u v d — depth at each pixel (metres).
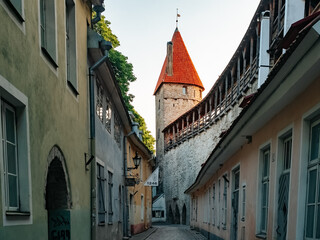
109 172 11.82
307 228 5.04
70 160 6.48
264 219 7.57
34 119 4.49
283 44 5.19
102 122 10.43
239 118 7.61
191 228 27.67
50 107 5.25
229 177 11.77
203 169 15.41
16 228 3.73
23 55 4.14
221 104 29.48
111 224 11.64
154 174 21.84
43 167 4.81
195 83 55.84
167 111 55.03
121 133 15.86
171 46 56.56
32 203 4.27
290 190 5.57
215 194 15.38
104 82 10.71
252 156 8.46
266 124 7.29
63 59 6.14
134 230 19.92
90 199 8.27
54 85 5.50
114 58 21.52
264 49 14.65
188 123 43.72
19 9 4.10
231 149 10.41
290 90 5.21
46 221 4.83
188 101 55.50
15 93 3.85
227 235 12.01
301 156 5.20
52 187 6.21
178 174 47.19
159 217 52.22
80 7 7.86
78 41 7.52
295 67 4.71
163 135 55.19
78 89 7.36
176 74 55.81
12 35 3.82
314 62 4.17
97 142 9.45
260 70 14.60
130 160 19.09
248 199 8.75
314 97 4.77
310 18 4.43
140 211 22.92
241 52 22.53
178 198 46.78
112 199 12.13
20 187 4.12
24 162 4.14
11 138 4.04
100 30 21.11
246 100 9.01
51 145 5.25
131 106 25.08
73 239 6.46
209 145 35.16
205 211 19.73
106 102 11.29
